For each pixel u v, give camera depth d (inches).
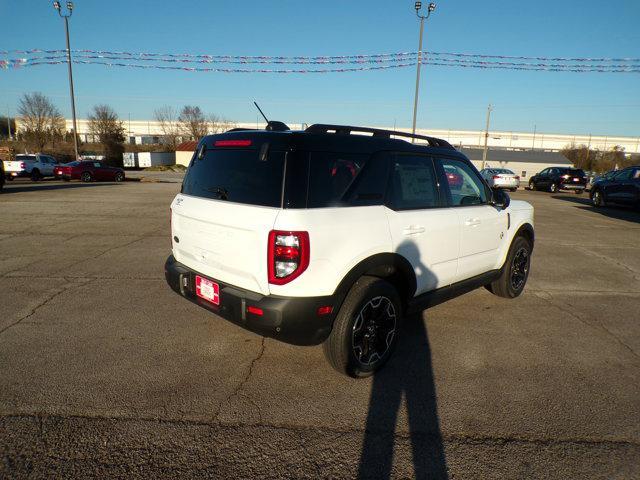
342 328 116.3
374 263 119.8
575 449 96.5
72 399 110.3
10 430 97.3
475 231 161.0
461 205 157.8
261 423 103.1
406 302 137.3
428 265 140.6
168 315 168.7
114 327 156.5
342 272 112.8
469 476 87.7
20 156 1064.2
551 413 110.1
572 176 958.4
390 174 128.9
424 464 90.7
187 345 143.3
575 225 451.5
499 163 2269.9
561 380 127.0
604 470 90.1
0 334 148.5
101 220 411.5
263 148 111.9
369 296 119.6
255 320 109.2
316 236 106.4
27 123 2207.2
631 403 115.3
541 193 963.3
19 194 658.8
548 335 160.1
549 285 227.5
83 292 195.0
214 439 96.7
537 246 334.0
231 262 117.9
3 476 83.5
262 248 107.7
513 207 191.9
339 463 90.4
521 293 211.3
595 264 277.9
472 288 168.9
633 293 216.7
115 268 236.8
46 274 223.6
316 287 108.8
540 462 92.1
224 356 136.4
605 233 402.9
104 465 87.6
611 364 137.9
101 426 99.9
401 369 131.9
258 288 111.8
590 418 108.2
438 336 156.9
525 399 116.3
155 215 448.1
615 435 101.7
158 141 3747.5
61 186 855.7
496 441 98.7
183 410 107.2
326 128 122.9
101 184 960.3
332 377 125.6
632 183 584.4
